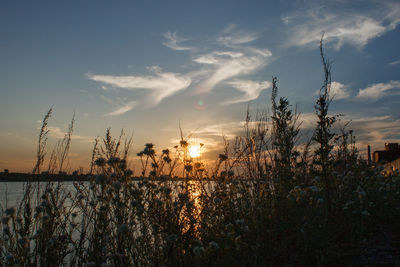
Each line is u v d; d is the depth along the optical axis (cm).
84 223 332
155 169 361
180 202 325
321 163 429
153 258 312
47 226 327
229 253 315
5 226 307
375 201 452
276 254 320
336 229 367
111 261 294
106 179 306
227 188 432
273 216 376
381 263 291
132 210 305
